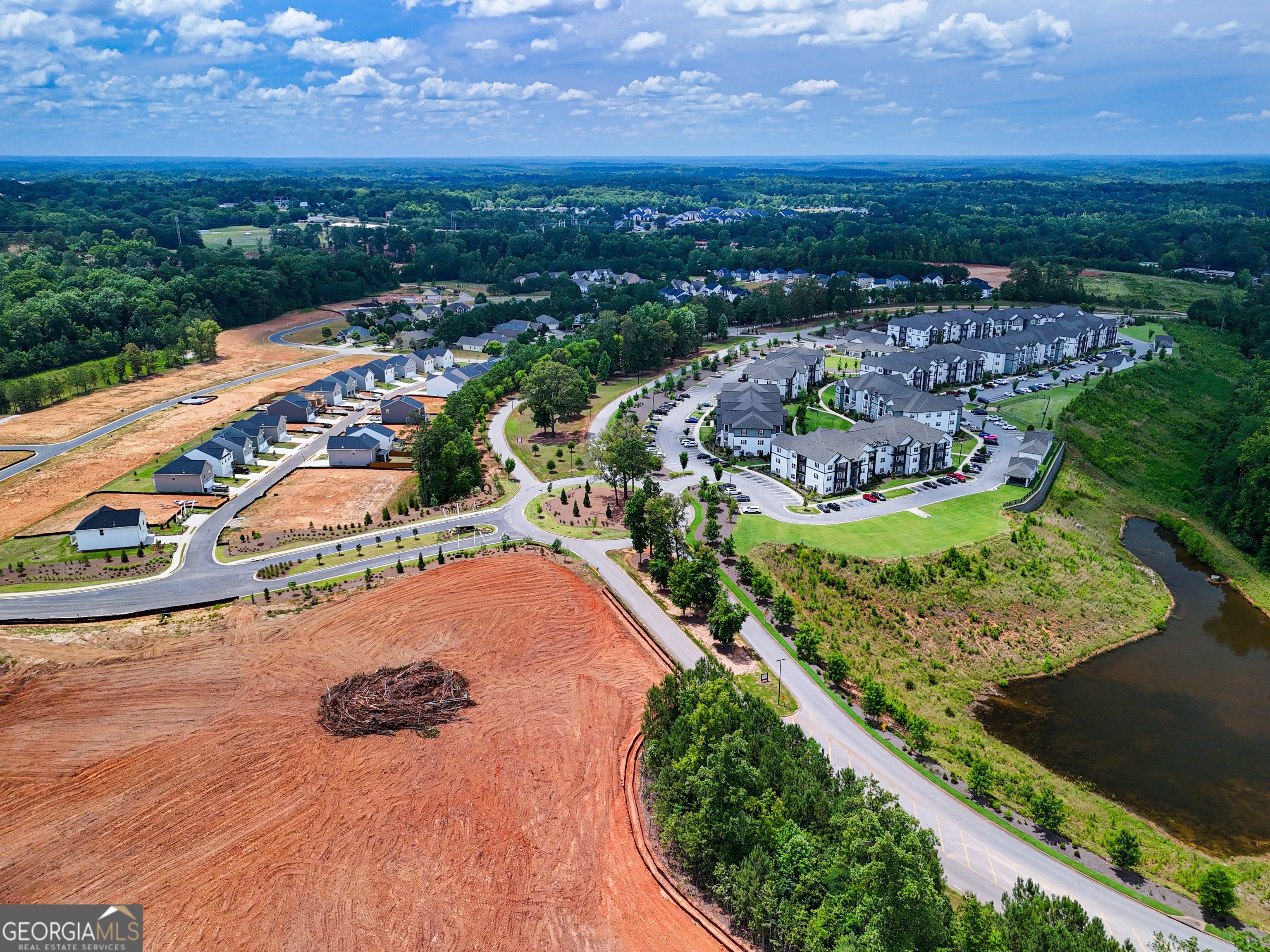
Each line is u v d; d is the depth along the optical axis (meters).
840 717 94.88
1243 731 102.06
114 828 76.00
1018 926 61.56
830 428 194.12
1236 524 155.50
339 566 129.12
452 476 158.50
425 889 70.06
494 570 127.88
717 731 78.50
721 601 108.50
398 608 116.19
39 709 92.88
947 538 137.88
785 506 152.38
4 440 195.62
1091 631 122.88
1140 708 106.31
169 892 69.19
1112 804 88.19
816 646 105.38
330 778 82.69
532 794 81.31
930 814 80.19
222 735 88.81
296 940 64.94
